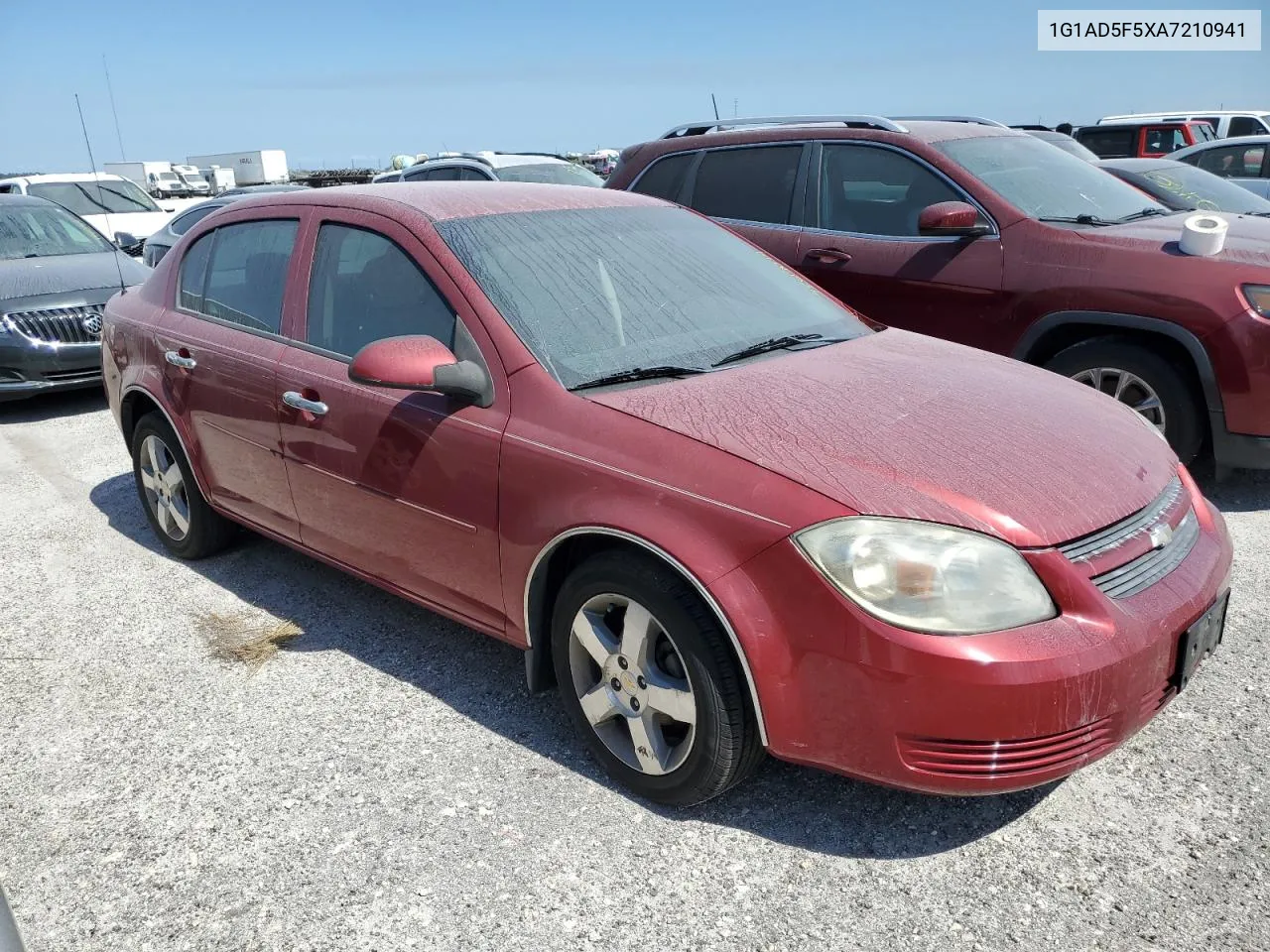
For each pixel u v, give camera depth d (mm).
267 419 3766
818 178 5957
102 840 2770
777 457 2541
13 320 7840
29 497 5906
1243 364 4566
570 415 2848
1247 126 14875
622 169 6941
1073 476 2605
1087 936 2295
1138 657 2375
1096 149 14961
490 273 3223
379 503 3367
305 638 3918
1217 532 2904
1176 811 2701
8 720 3408
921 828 2688
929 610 2289
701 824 2732
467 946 2346
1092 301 4930
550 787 2914
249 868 2633
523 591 2959
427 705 3391
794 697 2432
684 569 2506
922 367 3240
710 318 3436
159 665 3742
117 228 14281
